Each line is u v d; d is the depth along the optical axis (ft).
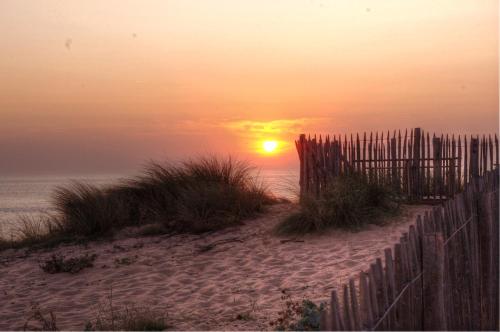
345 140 39.47
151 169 41.98
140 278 28.02
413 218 34.55
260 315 20.35
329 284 23.40
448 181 38.32
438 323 13.58
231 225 36.94
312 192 38.34
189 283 26.61
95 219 38.14
